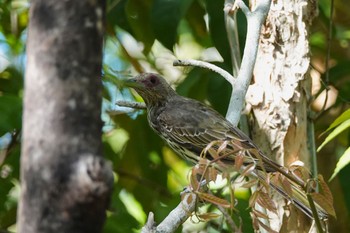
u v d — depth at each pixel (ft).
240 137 36.86
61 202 15.60
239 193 44.04
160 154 51.98
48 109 15.85
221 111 46.06
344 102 48.03
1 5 51.39
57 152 15.74
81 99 15.97
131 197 52.11
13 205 47.98
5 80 49.32
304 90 37.40
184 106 45.52
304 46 37.35
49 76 15.90
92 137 15.99
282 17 37.27
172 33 44.47
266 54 37.40
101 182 15.64
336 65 48.34
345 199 44.24
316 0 38.04
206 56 59.36
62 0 15.93
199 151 43.73
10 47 51.03
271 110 37.19
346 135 51.34
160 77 46.78
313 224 33.63
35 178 15.71
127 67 56.44
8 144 48.42
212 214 26.84
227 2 37.29
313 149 37.93
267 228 26.55
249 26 34.55
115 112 49.14
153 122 46.50
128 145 51.80
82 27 15.99
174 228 29.19
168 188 53.88
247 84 34.35
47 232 15.57
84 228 15.65
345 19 58.23
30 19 16.33
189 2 44.42
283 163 36.88
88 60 16.05
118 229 43.70
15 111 40.73
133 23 50.93
